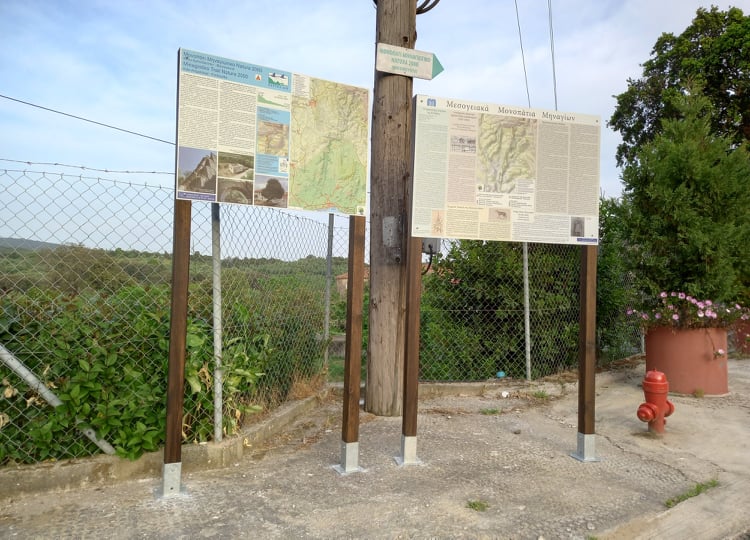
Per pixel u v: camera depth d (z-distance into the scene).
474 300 7.14
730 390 7.00
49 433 3.47
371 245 5.95
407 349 4.25
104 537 2.95
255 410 4.42
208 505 3.38
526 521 3.26
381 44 4.83
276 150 3.90
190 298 4.07
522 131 4.51
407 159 5.87
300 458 4.30
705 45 19.59
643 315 6.84
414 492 3.66
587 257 4.60
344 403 4.09
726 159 6.79
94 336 3.68
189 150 3.59
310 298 6.16
